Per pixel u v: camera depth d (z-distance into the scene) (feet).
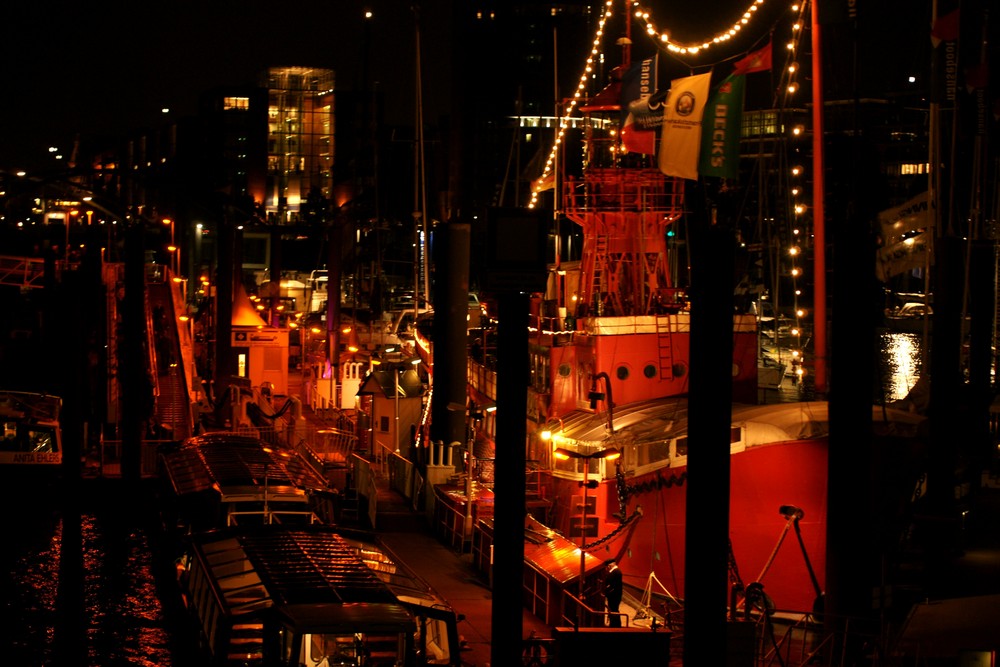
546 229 59.88
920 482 106.83
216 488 113.29
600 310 126.52
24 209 217.97
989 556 100.01
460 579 109.91
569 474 105.81
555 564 94.27
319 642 74.59
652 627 65.72
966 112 126.21
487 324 171.32
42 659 93.35
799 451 97.25
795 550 96.84
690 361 61.00
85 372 172.04
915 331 262.26
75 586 89.92
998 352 154.51
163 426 186.39
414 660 71.67
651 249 128.16
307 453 171.32
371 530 132.77
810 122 257.14
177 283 225.15
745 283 220.23
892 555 96.68
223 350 208.33
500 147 552.00
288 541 86.89
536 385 132.67
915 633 66.44
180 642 95.14
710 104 65.31
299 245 469.98
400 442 174.70
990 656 62.03
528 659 77.61
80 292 163.73
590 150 130.21
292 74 637.30
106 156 505.25
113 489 150.61
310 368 246.47
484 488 127.65
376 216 284.00
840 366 75.36
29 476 152.66
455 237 144.77
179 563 108.99
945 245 94.27
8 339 269.85
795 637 86.99
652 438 103.09
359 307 319.06
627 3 123.03
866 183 83.92
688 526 60.54
